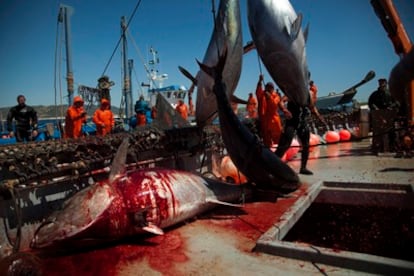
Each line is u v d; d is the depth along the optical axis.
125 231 3.60
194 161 6.29
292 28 5.05
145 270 3.06
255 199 5.20
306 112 6.22
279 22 5.08
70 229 3.21
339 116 13.81
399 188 5.18
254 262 3.12
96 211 3.36
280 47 5.13
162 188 3.90
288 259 3.16
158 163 5.48
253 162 4.84
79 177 4.22
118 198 3.54
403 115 8.48
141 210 3.59
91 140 4.71
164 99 6.66
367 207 5.28
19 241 3.40
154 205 3.74
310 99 5.94
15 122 8.70
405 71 4.56
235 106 10.33
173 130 5.71
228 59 5.76
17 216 3.44
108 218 3.40
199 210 4.36
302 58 5.32
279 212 4.55
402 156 7.88
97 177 4.53
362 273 2.82
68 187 4.21
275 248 3.24
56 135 11.33
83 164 4.20
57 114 9.68
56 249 3.27
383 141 8.48
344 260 2.91
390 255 4.82
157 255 3.36
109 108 9.16
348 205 5.43
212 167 6.82
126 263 3.21
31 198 3.85
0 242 3.53
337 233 5.37
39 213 3.91
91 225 3.29
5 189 3.46
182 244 3.61
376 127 8.61
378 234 5.14
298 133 6.44
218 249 3.45
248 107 12.86
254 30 5.29
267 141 8.09
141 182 3.79
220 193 4.67
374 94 10.38
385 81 10.07
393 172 6.32
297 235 5.12
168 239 3.77
